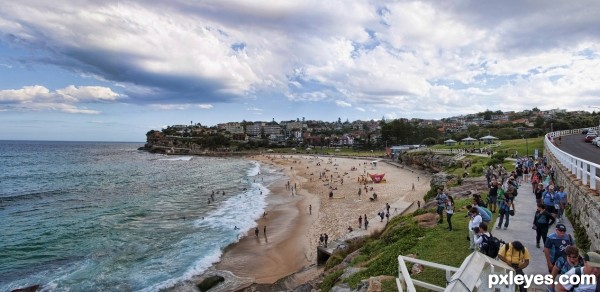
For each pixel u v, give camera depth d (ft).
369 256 52.90
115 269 83.87
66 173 315.99
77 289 72.74
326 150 595.88
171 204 165.37
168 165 408.67
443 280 32.73
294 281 73.20
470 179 95.61
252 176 286.87
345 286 40.22
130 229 119.85
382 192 180.14
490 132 381.60
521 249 24.04
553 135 178.81
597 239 33.40
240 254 95.14
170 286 74.59
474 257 20.10
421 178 228.43
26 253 95.35
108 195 194.70
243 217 136.15
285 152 611.88
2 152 650.84
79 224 127.95
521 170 82.58
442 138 459.73
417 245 44.09
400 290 24.00
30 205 167.43
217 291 73.10
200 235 111.86
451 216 50.34
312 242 103.45
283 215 139.23
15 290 71.61
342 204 155.33
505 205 43.55
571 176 50.14
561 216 42.14
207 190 209.77
